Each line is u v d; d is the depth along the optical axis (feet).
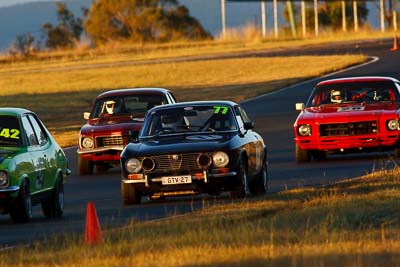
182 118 177.27
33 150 161.38
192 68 583.17
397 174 181.88
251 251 110.73
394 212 136.46
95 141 229.45
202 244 115.85
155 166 168.25
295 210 143.43
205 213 146.61
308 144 221.05
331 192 159.43
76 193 196.24
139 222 141.69
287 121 320.70
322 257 107.96
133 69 597.11
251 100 400.26
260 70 546.67
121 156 171.32
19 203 154.10
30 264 111.55
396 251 110.22
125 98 239.91
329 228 125.90
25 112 166.91
